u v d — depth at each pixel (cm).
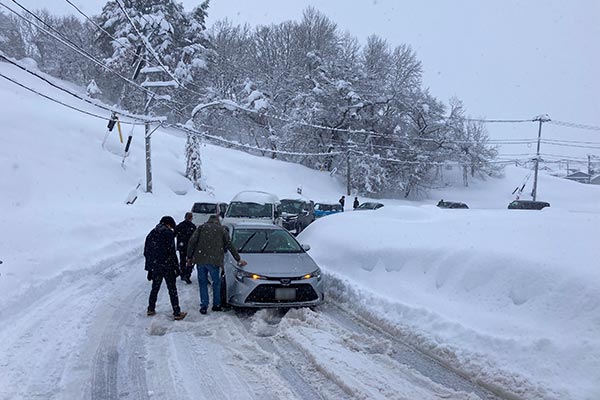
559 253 553
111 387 423
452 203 2719
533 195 4694
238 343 553
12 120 2527
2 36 5675
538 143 4712
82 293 766
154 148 3650
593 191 6150
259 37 5978
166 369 467
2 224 1006
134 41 3856
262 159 4653
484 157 6269
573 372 398
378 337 582
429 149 5412
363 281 784
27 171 2005
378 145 5119
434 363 497
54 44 5606
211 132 4769
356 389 416
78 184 2225
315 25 5791
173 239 670
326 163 5228
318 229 1160
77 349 514
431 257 704
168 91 4247
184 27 5050
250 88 4806
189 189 3231
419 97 5441
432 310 586
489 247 635
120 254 1162
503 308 525
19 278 727
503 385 422
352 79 5069
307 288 704
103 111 4234
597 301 445
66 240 1085
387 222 987
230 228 900
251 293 680
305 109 4869
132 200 2180
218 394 412
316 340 555
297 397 409
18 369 449
